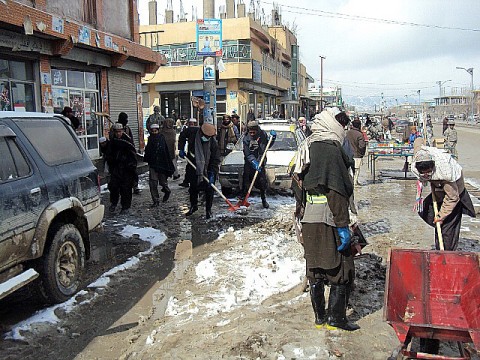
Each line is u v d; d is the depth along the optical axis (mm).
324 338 4039
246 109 37625
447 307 3863
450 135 17969
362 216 9008
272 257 6371
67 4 12523
